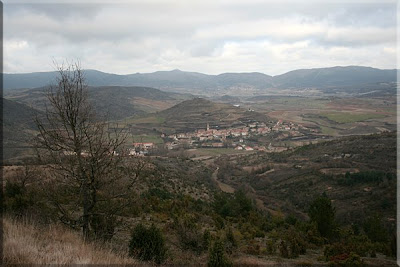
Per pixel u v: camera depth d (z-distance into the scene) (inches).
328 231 733.9
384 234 719.1
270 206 1432.1
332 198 1344.7
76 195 340.8
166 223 556.1
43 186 342.6
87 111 333.7
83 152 327.9
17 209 349.7
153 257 305.4
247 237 655.8
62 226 327.9
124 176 355.9
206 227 681.0
